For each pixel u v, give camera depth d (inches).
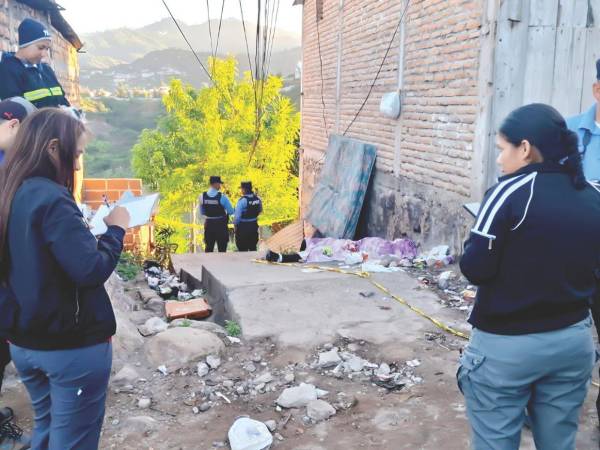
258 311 212.2
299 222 637.9
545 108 85.4
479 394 90.0
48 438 97.8
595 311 124.0
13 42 332.8
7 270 85.5
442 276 265.0
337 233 435.5
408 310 218.8
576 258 82.6
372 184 432.5
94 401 93.2
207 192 445.4
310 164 613.9
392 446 131.9
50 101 191.0
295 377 166.4
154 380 162.7
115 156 3619.6
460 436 134.9
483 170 274.5
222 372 168.1
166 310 235.5
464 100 291.9
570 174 84.4
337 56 511.5
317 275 279.6
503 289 84.5
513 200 82.2
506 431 88.7
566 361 85.2
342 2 492.7
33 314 84.3
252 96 1125.7
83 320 88.2
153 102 7190.0
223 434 137.6
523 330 84.0
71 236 83.0
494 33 261.0
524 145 84.4
